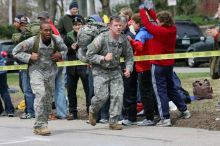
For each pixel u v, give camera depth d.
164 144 25.16
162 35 29.61
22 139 27.64
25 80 35.56
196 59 76.06
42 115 28.69
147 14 30.84
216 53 29.19
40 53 28.77
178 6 136.00
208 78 51.28
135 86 31.03
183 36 78.81
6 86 37.41
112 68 29.27
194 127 29.44
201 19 125.38
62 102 34.97
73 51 34.28
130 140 26.42
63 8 145.50
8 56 51.53
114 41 28.92
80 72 33.84
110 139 26.88
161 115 30.16
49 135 28.61
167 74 30.14
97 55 28.86
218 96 38.97
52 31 32.31
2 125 32.84
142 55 30.28
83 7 84.38
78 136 28.06
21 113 38.62
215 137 26.36
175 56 29.92
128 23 31.52
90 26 30.23
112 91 29.44
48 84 29.12
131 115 31.12
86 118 34.84
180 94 32.88
